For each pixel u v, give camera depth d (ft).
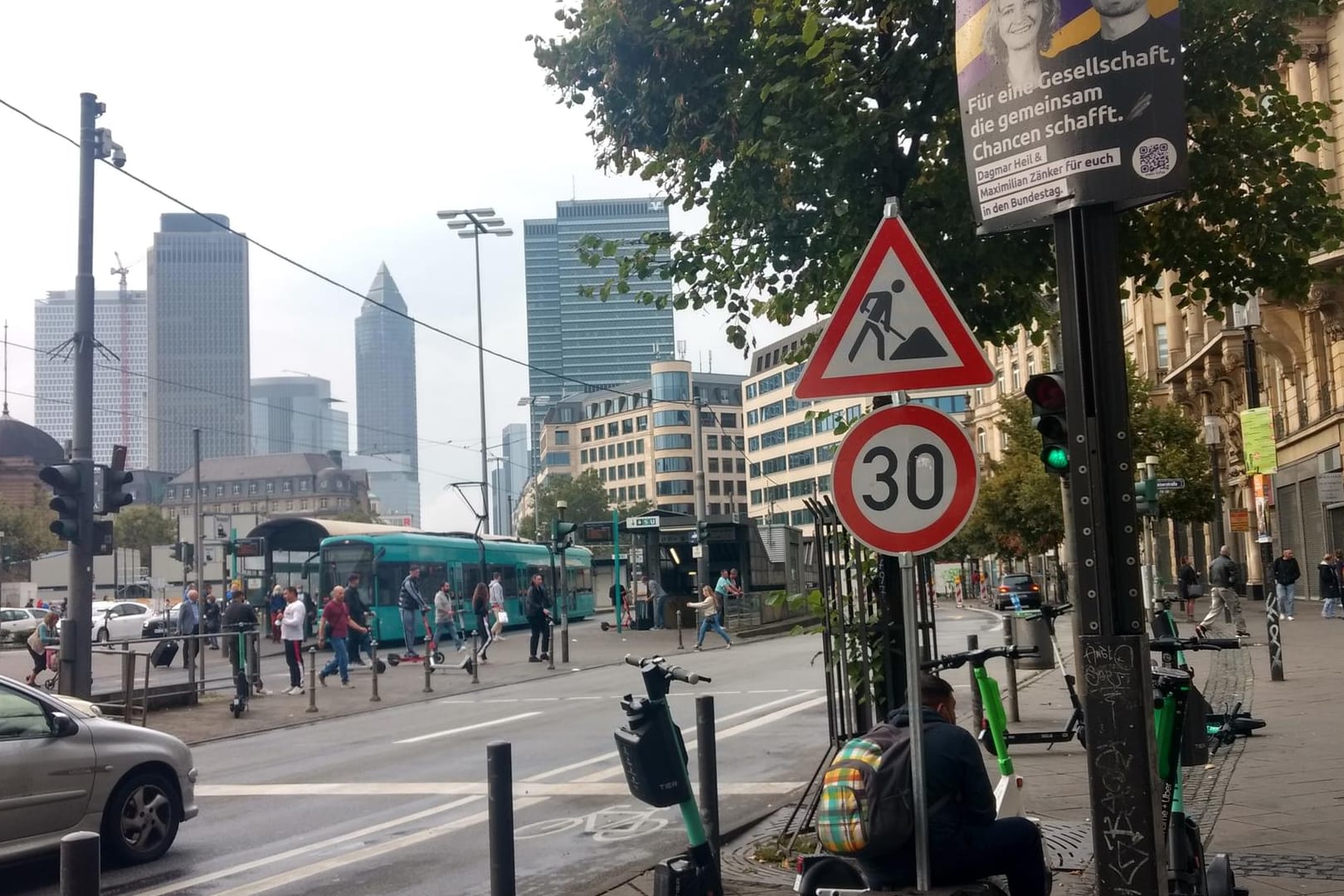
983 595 216.74
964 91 16.87
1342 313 97.25
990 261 25.58
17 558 279.90
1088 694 15.06
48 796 26.40
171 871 27.40
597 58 27.68
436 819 31.91
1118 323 15.66
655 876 17.24
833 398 16.94
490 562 145.89
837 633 24.29
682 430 471.21
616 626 139.33
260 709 64.90
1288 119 26.04
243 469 558.15
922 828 14.46
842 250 25.79
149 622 149.69
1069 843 24.16
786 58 24.75
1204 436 134.00
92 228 57.67
